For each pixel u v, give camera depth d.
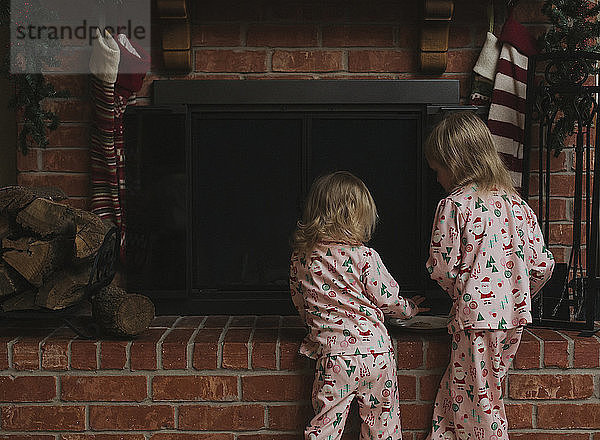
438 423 2.06
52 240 2.07
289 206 2.53
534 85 2.36
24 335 2.17
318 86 2.50
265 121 2.52
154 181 2.45
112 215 2.55
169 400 2.08
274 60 2.56
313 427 1.94
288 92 2.50
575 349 2.09
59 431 2.09
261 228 2.53
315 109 2.51
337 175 2.07
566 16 2.42
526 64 2.52
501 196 2.00
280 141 2.52
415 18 2.56
